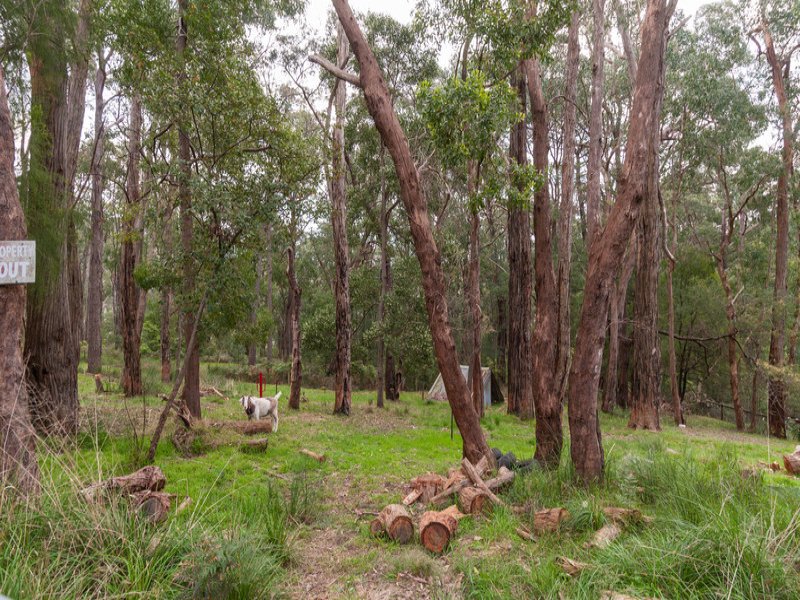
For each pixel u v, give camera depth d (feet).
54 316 29.12
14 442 15.17
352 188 75.20
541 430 26.76
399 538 17.01
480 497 19.51
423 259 25.91
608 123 86.38
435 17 34.63
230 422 35.42
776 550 12.31
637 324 56.59
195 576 11.83
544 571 13.48
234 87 30.86
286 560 15.40
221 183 27.94
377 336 64.08
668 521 15.70
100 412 32.63
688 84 67.62
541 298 27.20
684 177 82.02
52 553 11.97
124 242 47.62
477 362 54.90
